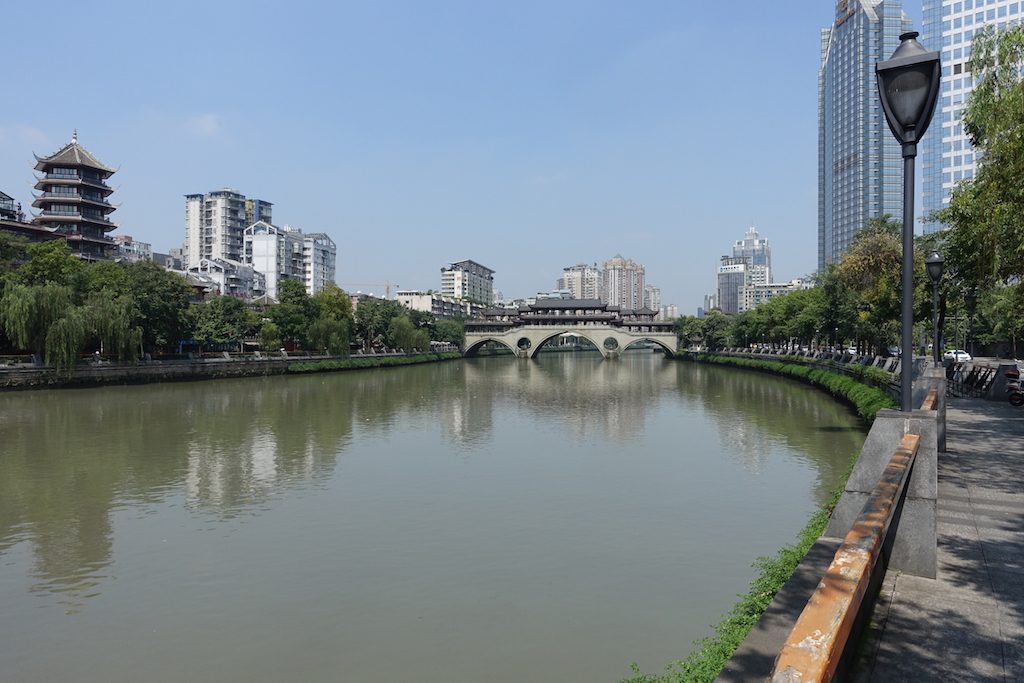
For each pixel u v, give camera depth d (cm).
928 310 5034
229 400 6744
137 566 2266
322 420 5459
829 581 507
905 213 1013
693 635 1767
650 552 2353
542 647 1720
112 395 6806
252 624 1866
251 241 18988
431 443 4475
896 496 720
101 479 3412
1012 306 2927
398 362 13462
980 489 1521
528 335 17100
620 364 14975
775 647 640
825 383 7019
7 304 6481
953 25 11781
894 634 767
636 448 4250
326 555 2356
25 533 2597
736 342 14275
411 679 1593
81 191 10644
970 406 3164
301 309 10975
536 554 2348
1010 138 1798
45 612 1941
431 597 2017
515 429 5088
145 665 1662
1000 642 745
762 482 3284
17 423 5078
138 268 8375
